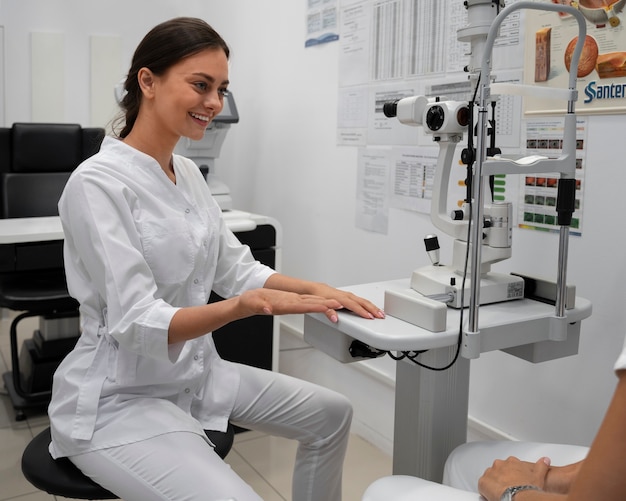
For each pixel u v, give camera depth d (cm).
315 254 305
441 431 153
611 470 67
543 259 189
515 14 191
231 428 151
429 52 227
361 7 260
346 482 227
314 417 155
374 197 260
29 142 281
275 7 324
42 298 243
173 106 133
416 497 109
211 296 245
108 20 372
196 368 144
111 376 133
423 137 230
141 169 139
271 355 266
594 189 173
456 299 137
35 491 212
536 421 195
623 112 163
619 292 169
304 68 304
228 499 116
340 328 130
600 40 166
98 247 125
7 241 219
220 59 135
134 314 123
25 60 361
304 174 311
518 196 195
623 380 70
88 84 373
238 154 375
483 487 105
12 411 271
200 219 148
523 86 120
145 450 124
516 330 130
